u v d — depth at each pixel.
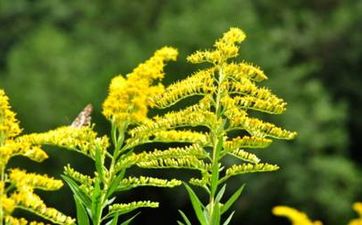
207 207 7.01
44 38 44.72
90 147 6.79
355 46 49.19
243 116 6.98
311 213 39.97
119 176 6.80
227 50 6.99
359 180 39.66
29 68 44.00
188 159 7.04
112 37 48.03
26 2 54.09
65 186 39.38
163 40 43.56
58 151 40.16
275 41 46.31
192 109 6.94
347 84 49.12
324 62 49.25
